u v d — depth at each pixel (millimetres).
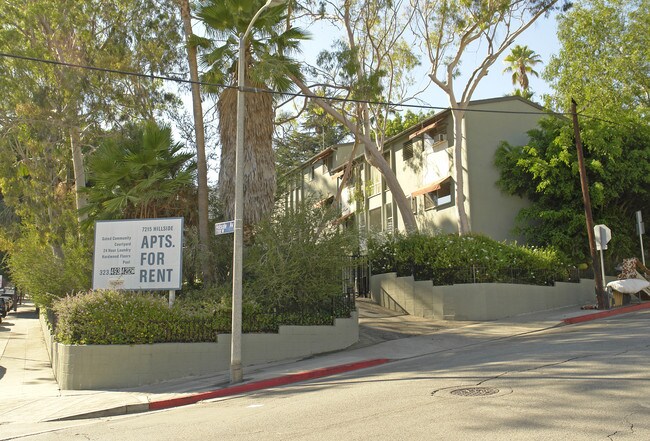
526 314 20484
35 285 22594
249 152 18281
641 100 28875
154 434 8492
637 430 6441
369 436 7086
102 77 21859
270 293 16297
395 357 14805
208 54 18938
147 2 22266
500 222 26422
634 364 10031
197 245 18469
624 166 23578
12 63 21281
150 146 18672
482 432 6793
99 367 13492
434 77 25062
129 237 16094
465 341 16250
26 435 9273
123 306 14086
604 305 19922
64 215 22578
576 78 28812
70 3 21219
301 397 10391
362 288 24844
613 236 24500
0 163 22344
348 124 24688
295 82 22516
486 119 27078
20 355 20375
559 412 7398
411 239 22531
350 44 24625
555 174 24234
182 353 14148
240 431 8102
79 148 23906
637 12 27953
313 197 17859
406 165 31984
